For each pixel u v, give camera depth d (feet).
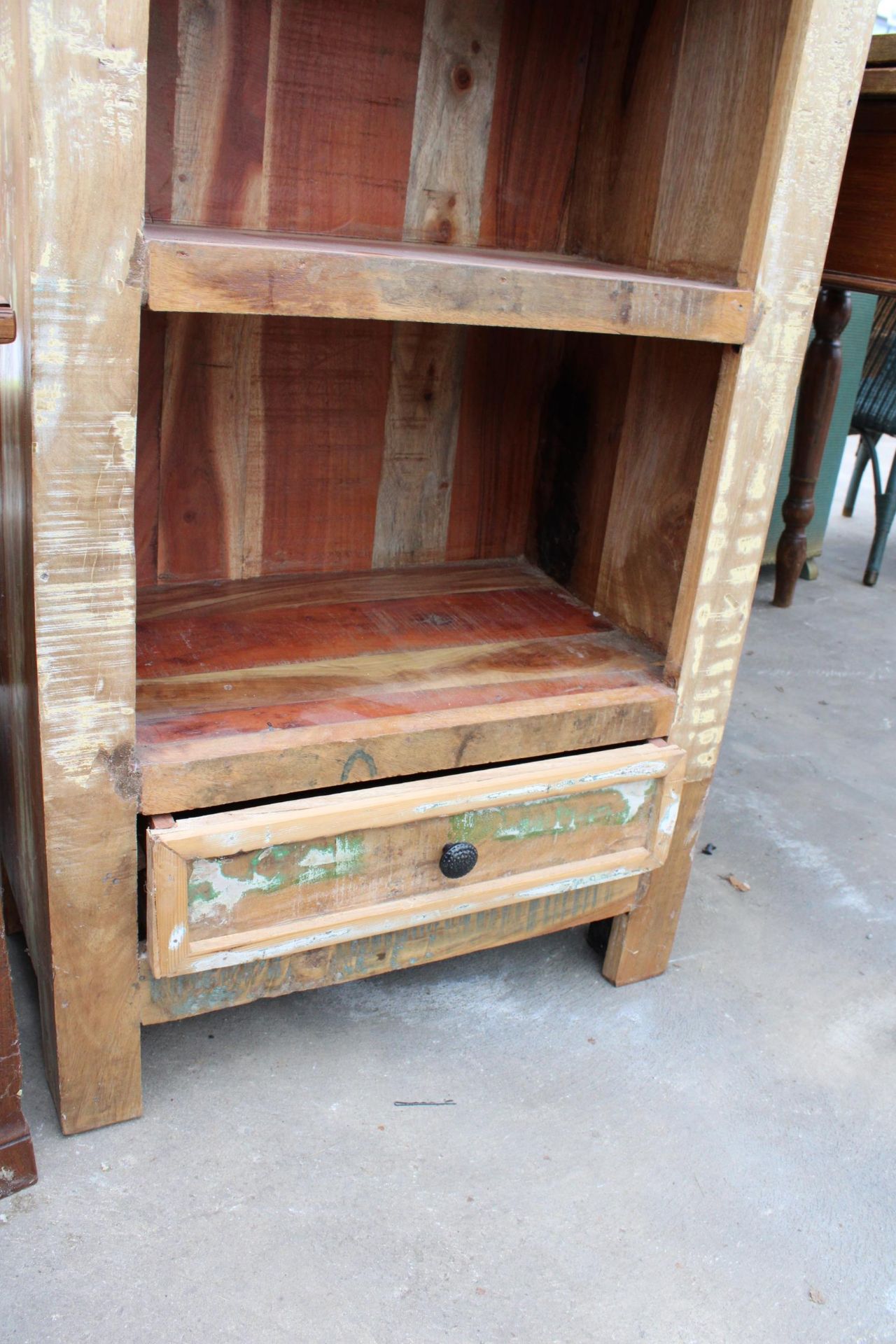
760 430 3.49
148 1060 3.70
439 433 4.44
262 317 3.90
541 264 3.52
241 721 3.24
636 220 3.90
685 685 3.77
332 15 3.55
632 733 3.75
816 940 4.72
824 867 5.24
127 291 2.50
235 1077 3.67
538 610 4.35
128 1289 2.93
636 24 3.80
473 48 3.82
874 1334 3.03
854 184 4.27
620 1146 3.56
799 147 3.18
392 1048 3.87
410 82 3.76
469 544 4.75
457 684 3.65
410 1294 2.98
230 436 4.02
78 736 2.84
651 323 3.17
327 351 4.07
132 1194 3.20
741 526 3.61
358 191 3.82
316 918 3.33
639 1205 3.34
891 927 4.86
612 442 4.16
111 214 2.43
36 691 2.81
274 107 3.57
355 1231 3.15
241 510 4.17
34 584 2.66
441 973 4.27
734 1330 2.99
